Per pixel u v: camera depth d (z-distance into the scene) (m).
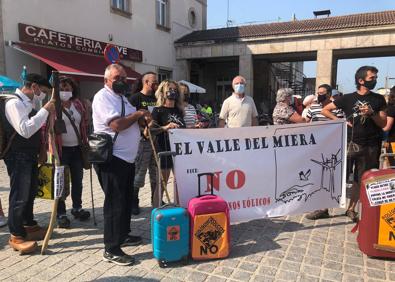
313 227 4.66
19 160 3.81
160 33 18.23
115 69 3.59
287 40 16.86
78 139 4.74
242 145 4.47
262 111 19.94
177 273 3.48
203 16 22.25
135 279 3.37
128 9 16.12
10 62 10.98
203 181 4.31
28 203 3.95
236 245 4.11
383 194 3.65
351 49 16.22
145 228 4.62
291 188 4.75
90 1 13.91
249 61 17.81
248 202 4.57
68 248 4.02
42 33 11.77
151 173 4.93
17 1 11.05
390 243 3.69
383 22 15.22
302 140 4.73
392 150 5.07
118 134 3.57
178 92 4.74
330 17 18.61
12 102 3.59
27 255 3.85
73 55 12.87
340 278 3.39
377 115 4.40
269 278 3.39
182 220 3.58
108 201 3.63
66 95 4.55
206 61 22.05
